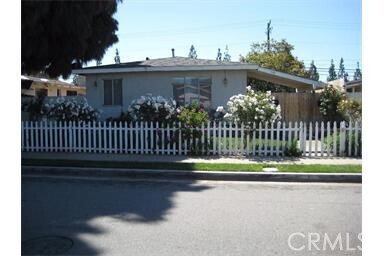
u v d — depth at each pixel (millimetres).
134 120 13312
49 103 14906
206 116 12883
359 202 7270
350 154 11992
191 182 9211
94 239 5305
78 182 9180
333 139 12047
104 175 9969
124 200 7414
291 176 9352
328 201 7336
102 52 23234
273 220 6121
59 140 13125
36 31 17531
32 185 8828
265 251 4871
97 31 21984
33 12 15758
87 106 14617
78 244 5125
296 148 12016
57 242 5195
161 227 5789
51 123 13172
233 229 5688
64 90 33375
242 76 18016
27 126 13273
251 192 8117
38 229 5723
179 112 13047
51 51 19938
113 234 5496
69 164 10648
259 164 10492
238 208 6828
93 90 19344
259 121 12578
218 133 12320
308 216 6344
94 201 7340
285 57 37469
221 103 18156
